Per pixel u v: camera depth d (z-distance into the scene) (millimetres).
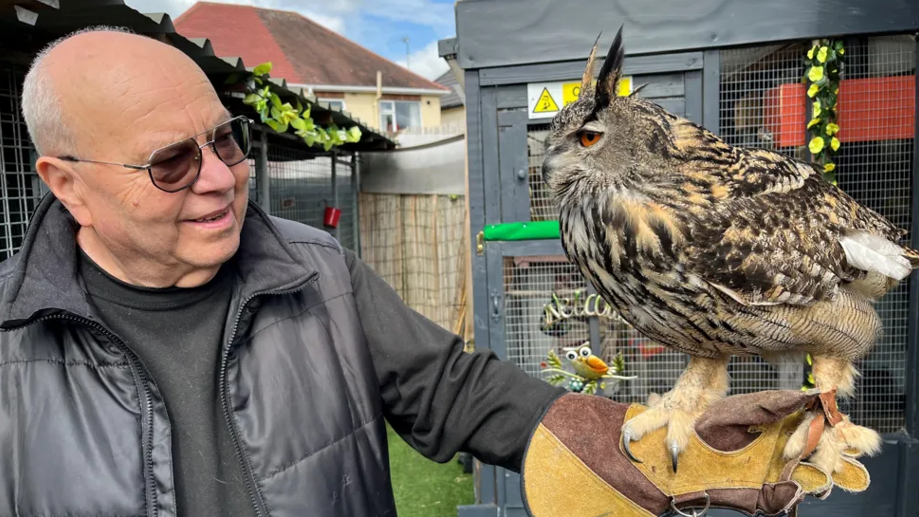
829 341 1865
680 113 3246
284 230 1733
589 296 3359
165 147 1280
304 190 6422
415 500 4195
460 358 1706
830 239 1848
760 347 1849
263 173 4809
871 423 3357
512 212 3400
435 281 7938
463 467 4629
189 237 1383
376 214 8125
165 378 1440
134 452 1327
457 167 7859
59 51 1310
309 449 1435
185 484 1381
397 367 1658
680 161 1796
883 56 3141
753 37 3104
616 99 1890
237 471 1420
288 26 23625
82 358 1379
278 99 4344
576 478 1645
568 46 3230
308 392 1482
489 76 3312
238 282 1521
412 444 1786
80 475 1290
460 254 7773
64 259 1407
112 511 1282
